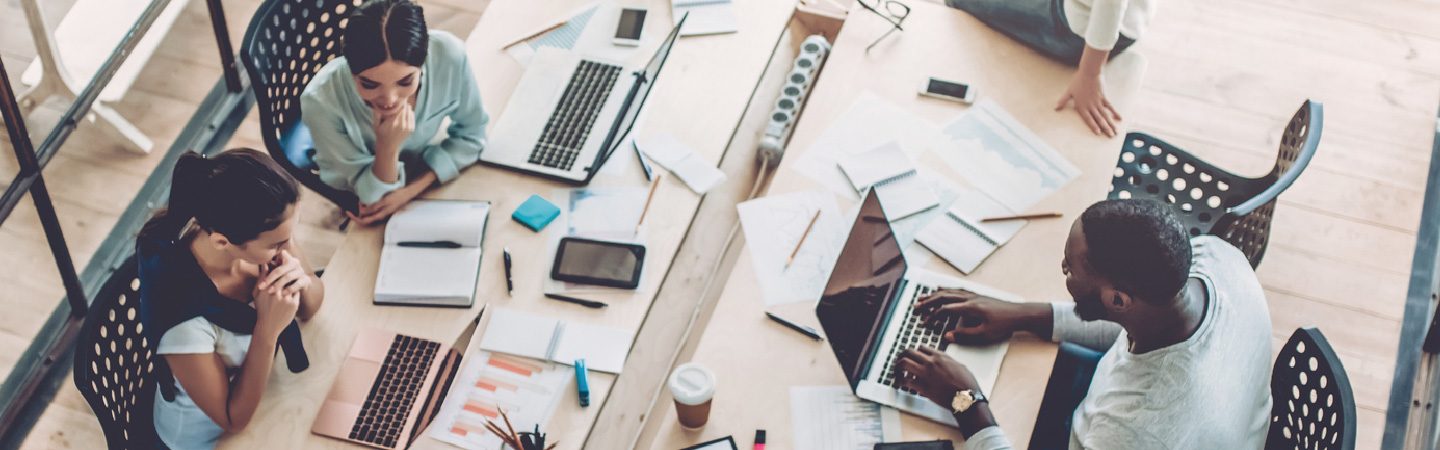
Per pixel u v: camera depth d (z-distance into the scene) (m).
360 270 2.17
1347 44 3.56
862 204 2.12
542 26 2.63
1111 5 2.29
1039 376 2.03
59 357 2.83
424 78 2.18
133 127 3.16
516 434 1.88
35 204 2.71
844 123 2.46
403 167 2.32
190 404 1.98
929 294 2.13
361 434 1.92
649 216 2.28
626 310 2.12
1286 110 3.41
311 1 2.47
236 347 1.93
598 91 2.45
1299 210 3.19
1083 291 1.73
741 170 2.72
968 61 2.60
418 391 1.98
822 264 2.19
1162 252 1.58
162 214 1.83
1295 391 1.95
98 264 2.98
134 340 1.99
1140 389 1.74
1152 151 2.64
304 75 2.55
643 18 2.65
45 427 2.72
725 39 2.64
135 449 1.96
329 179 2.30
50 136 2.93
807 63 2.73
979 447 1.87
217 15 3.10
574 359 2.04
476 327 2.08
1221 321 1.72
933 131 2.45
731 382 2.00
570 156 2.34
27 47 2.84
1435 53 3.54
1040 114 2.49
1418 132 3.35
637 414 2.32
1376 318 2.98
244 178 1.71
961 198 2.32
